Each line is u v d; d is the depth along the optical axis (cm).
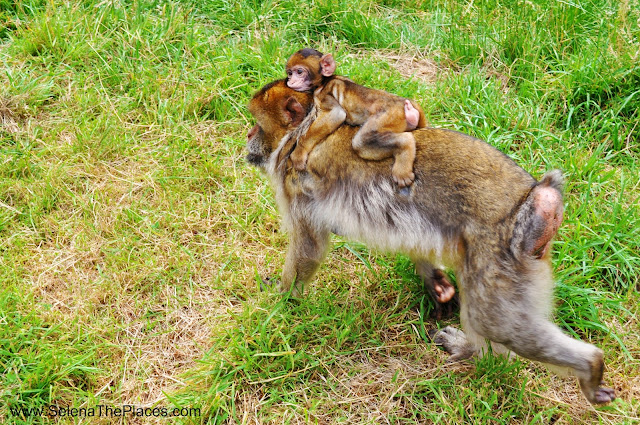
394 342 226
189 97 272
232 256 241
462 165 207
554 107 272
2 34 290
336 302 232
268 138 224
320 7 302
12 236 239
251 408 213
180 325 228
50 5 294
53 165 255
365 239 216
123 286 233
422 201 209
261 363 218
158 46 286
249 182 257
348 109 212
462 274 207
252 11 302
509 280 202
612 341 225
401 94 275
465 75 285
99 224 244
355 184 213
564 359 202
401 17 312
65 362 215
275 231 249
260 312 226
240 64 283
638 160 261
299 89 218
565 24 291
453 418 210
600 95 272
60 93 273
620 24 286
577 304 229
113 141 261
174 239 244
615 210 244
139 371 218
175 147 263
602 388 207
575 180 254
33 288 229
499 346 218
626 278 237
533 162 259
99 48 284
